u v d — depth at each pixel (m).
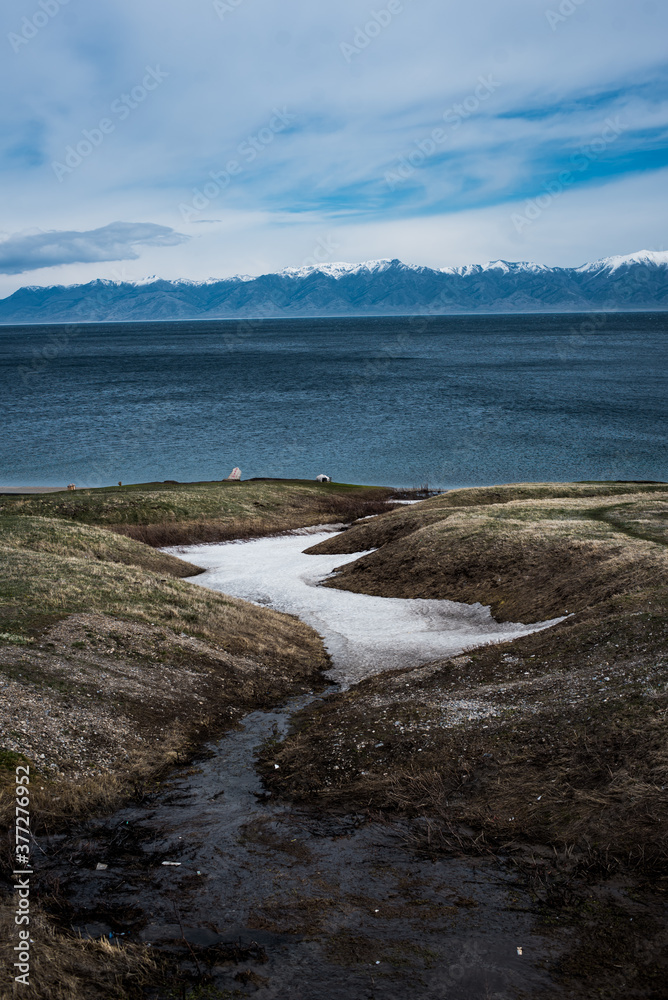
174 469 82.94
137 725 16.34
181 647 21.45
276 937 8.71
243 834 11.67
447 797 12.60
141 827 11.97
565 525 34.91
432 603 29.73
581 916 8.84
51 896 9.55
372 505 61.31
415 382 161.50
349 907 9.35
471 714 15.91
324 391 148.88
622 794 11.37
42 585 24.59
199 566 41.06
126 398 141.62
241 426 109.00
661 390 139.62
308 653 24.42
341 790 13.44
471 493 54.31
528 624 24.53
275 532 53.22
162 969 8.07
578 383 153.50
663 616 18.77
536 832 11.02
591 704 14.81
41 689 16.45
